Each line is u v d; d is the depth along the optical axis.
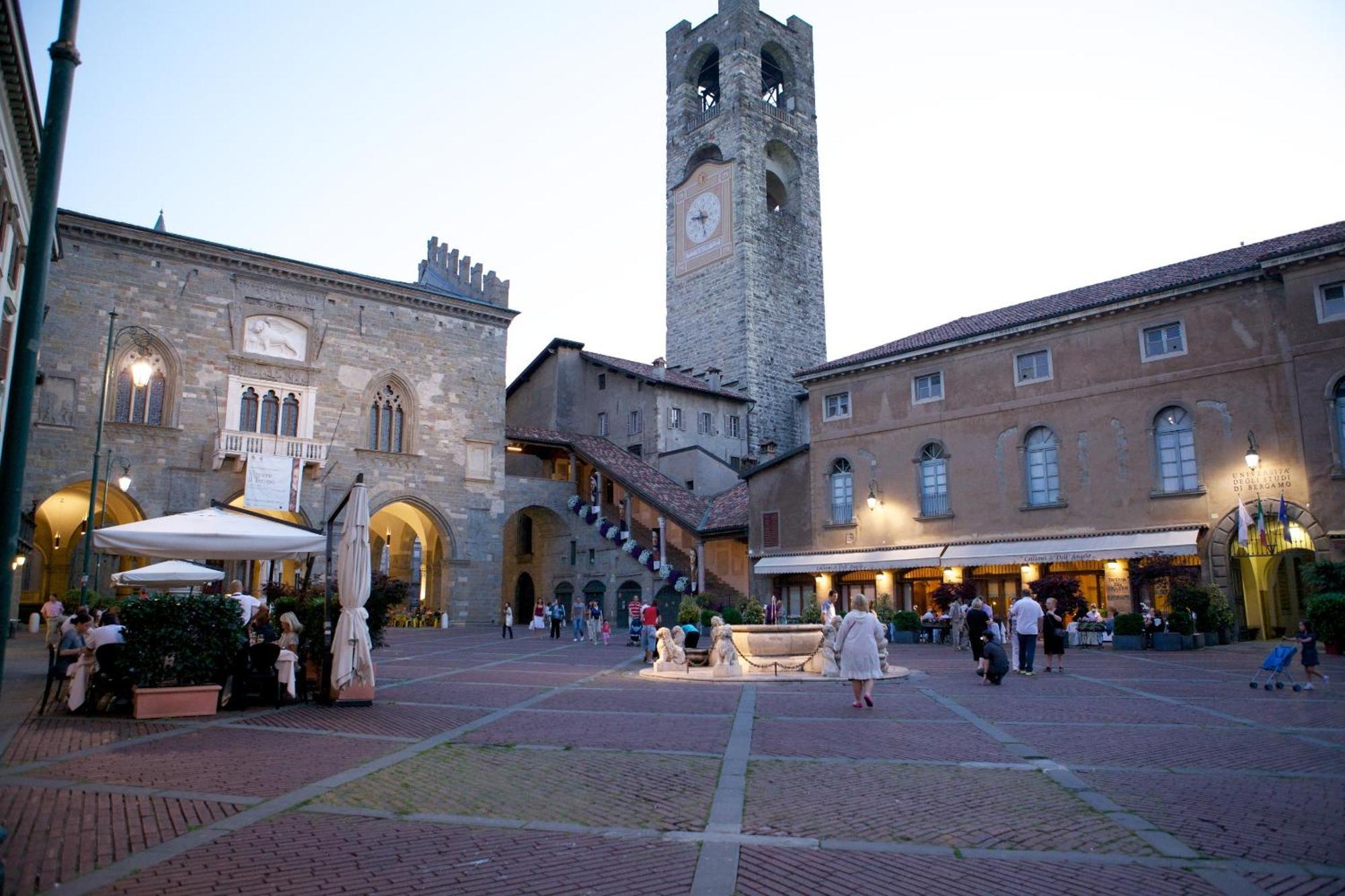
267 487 43.78
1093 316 33.72
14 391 7.34
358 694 16.06
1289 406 29.08
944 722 13.59
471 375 53.00
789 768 10.20
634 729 13.23
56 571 48.62
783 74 75.19
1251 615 32.19
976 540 35.88
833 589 40.47
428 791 9.15
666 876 6.49
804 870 6.62
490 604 51.84
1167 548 30.38
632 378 59.50
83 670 14.96
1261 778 9.48
